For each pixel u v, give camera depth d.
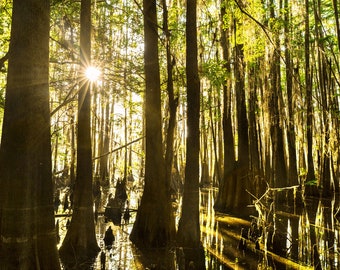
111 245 9.88
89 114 9.48
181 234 8.78
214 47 19.12
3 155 4.66
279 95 17.06
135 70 13.23
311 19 19.94
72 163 20.39
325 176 19.70
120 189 20.95
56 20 12.32
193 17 9.28
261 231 10.23
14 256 4.50
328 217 14.32
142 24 13.68
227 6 11.60
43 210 4.82
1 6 10.93
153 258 8.62
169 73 11.05
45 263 4.75
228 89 17.14
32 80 4.72
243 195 14.95
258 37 11.29
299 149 22.38
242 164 15.39
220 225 12.87
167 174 10.49
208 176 31.64
